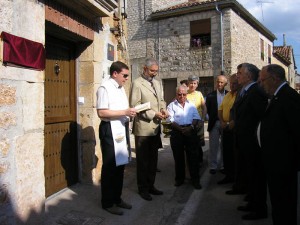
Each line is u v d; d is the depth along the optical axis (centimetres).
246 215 384
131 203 422
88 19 450
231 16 1515
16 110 294
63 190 443
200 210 412
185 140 505
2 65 277
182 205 428
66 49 457
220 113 536
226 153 523
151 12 1705
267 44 2106
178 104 509
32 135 316
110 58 530
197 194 473
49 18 354
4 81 279
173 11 1614
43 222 332
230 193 473
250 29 1775
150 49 1717
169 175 571
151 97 438
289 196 312
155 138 452
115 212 382
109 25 527
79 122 475
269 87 325
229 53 1514
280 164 311
